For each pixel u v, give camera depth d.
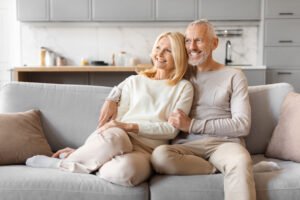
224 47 5.36
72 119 2.10
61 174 1.59
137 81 2.02
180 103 1.91
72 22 5.07
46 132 2.08
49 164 1.73
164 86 1.97
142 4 5.01
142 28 5.32
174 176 1.60
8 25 5.34
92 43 5.34
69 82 4.97
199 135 1.85
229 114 1.92
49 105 2.12
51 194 1.48
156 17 5.03
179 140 1.89
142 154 1.68
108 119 1.96
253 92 2.12
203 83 1.98
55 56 5.32
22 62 5.33
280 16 4.90
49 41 5.32
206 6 5.01
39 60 5.34
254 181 1.53
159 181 1.55
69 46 5.33
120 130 1.69
